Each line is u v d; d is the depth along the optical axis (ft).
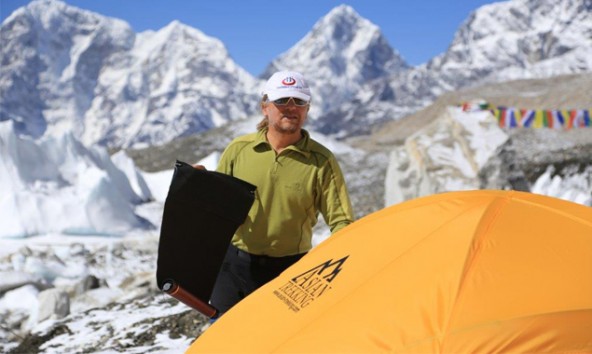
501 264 10.04
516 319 9.28
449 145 69.72
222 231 13.33
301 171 13.61
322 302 11.09
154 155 176.45
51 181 71.82
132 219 73.77
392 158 74.28
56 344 25.44
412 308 9.89
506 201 11.47
